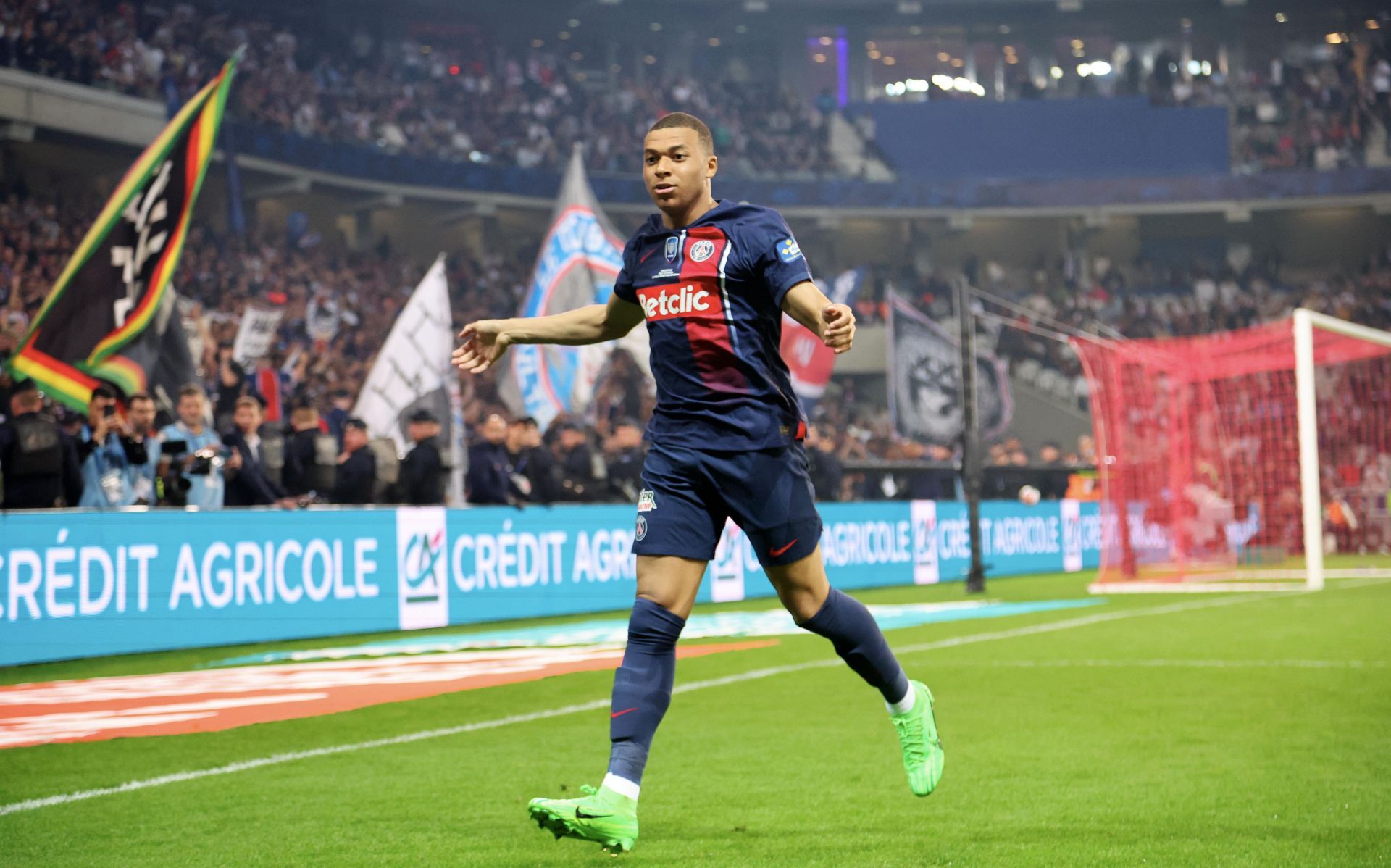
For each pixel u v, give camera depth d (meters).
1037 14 37.00
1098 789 4.24
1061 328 33.00
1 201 22.23
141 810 4.12
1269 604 12.68
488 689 7.27
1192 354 20.38
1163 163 36.62
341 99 29.14
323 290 24.83
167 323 11.44
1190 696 6.42
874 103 36.75
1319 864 3.23
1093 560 20.81
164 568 9.53
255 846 3.59
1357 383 25.70
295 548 10.44
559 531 12.88
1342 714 5.79
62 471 9.58
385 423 12.95
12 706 6.71
